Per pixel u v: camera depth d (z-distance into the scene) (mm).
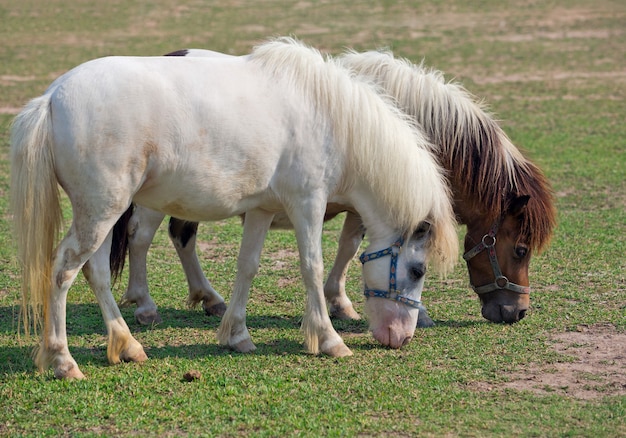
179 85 7027
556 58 30328
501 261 8602
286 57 7551
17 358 7719
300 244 7746
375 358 7855
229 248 12102
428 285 10516
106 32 33969
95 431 6219
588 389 7117
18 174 6703
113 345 7543
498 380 7301
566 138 19344
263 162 7348
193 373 7188
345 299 9422
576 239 12203
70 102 6715
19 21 35969
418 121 8461
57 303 7027
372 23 36312
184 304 9812
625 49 31750
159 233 12961
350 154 7652
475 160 8438
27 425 6289
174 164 7051
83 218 6910
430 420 6438
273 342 8406
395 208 7680
